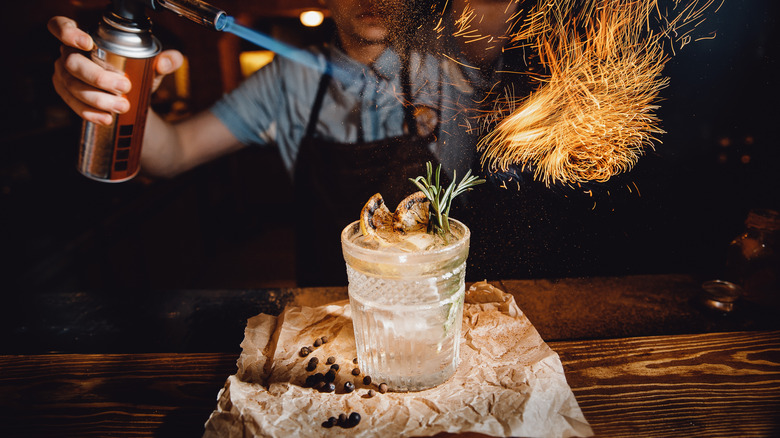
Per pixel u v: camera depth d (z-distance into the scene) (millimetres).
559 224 641
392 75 648
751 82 616
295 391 416
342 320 514
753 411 403
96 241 1056
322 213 759
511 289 600
